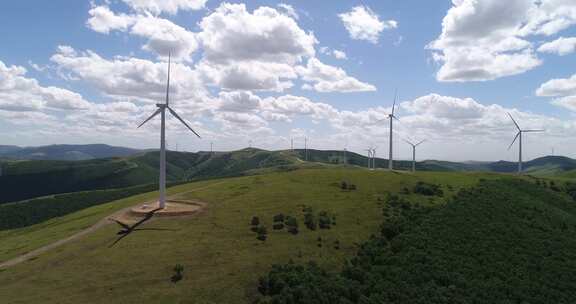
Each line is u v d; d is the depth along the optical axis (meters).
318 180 134.38
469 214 98.00
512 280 70.75
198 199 114.12
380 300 60.69
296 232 84.06
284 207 100.75
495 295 65.75
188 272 65.19
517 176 156.88
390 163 175.50
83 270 66.75
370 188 122.00
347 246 79.12
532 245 85.31
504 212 102.25
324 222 89.31
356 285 63.59
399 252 77.06
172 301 56.75
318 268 67.75
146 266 67.38
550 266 77.62
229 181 150.38
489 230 89.69
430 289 64.69
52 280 63.50
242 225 87.94
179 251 73.50
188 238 80.25
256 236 81.62
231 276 64.19
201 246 75.81
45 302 55.81
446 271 70.31
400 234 84.19
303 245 77.81
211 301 57.25
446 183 131.38
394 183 128.88
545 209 111.31
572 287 72.00
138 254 72.50
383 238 83.00
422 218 94.06
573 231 98.25
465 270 71.75
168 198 118.62
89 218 111.75
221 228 86.12
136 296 57.78
